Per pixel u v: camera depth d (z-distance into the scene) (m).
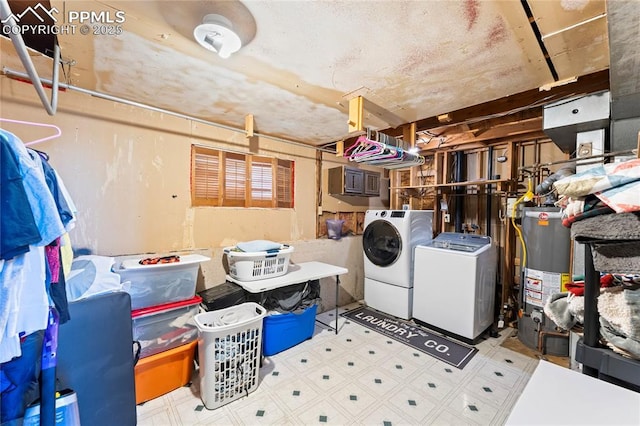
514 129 2.80
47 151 1.86
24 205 0.79
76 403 1.16
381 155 2.50
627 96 1.54
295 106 2.23
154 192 2.33
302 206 3.46
